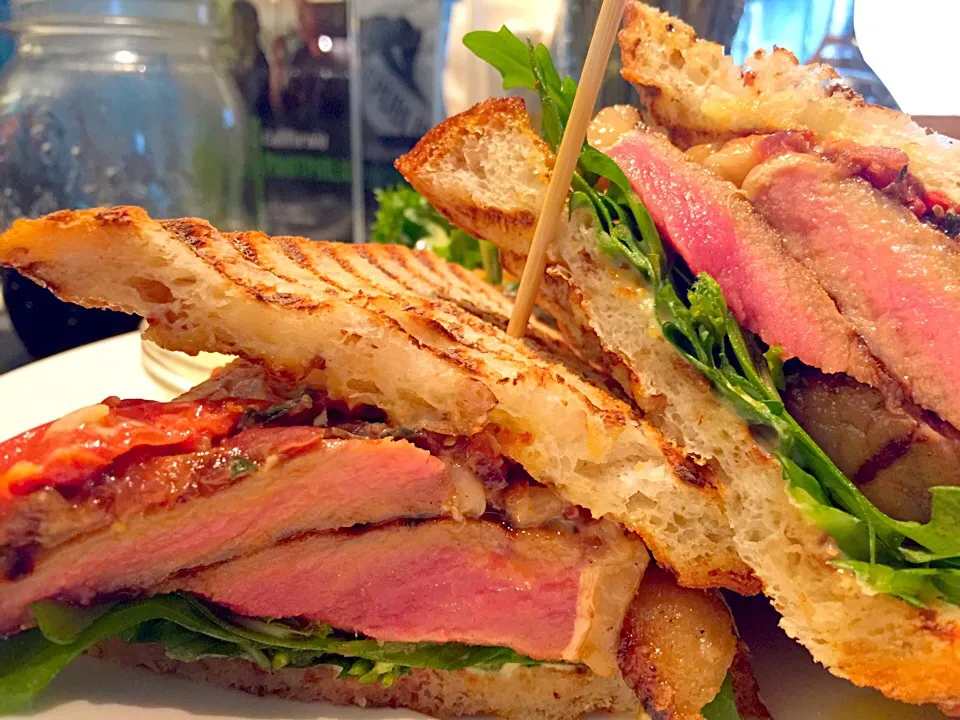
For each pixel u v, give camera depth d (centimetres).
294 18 33
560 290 14
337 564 11
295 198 34
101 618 11
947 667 10
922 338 11
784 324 12
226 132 28
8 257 10
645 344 12
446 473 11
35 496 10
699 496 11
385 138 34
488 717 12
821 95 13
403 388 11
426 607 12
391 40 32
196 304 11
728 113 13
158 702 11
